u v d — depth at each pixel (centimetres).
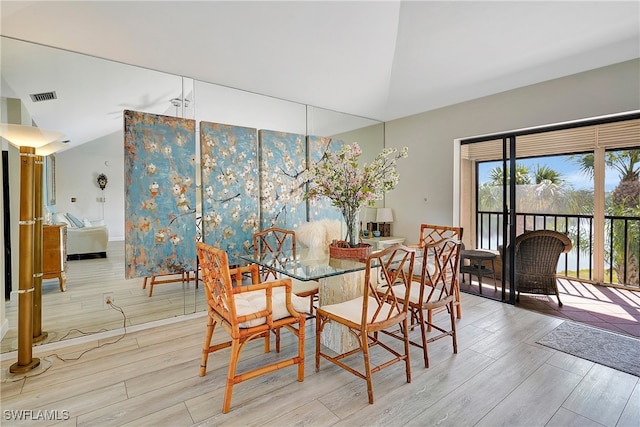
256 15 252
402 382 200
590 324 294
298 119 395
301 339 200
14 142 206
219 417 166
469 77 335
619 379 203
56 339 257
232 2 237
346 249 249
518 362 225
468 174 405
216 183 328
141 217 287
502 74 321
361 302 222
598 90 285
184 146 308
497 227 385
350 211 256
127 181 279
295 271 215
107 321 287
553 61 289
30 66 246
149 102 293
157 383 198
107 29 238
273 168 369
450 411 172
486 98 367
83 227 281
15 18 217
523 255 353
